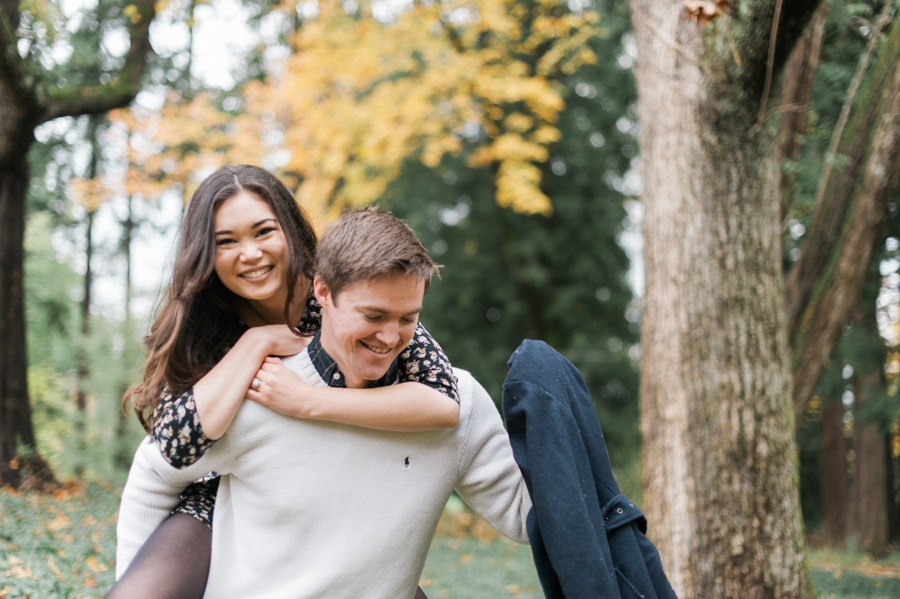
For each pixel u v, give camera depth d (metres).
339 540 1.42
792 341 5.02
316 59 8.37
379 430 1.44
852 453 10.10
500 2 8.62
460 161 12.01
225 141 8.66
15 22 5.25
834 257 4.77
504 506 1.53
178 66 9.23
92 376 8.52
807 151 5.66
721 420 2.98
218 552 1.50
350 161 9.41
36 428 8.45
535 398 1.47
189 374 1.55
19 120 5.32
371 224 1.32
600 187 12.86
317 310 1.78
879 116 4.45
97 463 7.99
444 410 1.44
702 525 2.96
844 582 4.53
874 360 6.50
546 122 11.80
